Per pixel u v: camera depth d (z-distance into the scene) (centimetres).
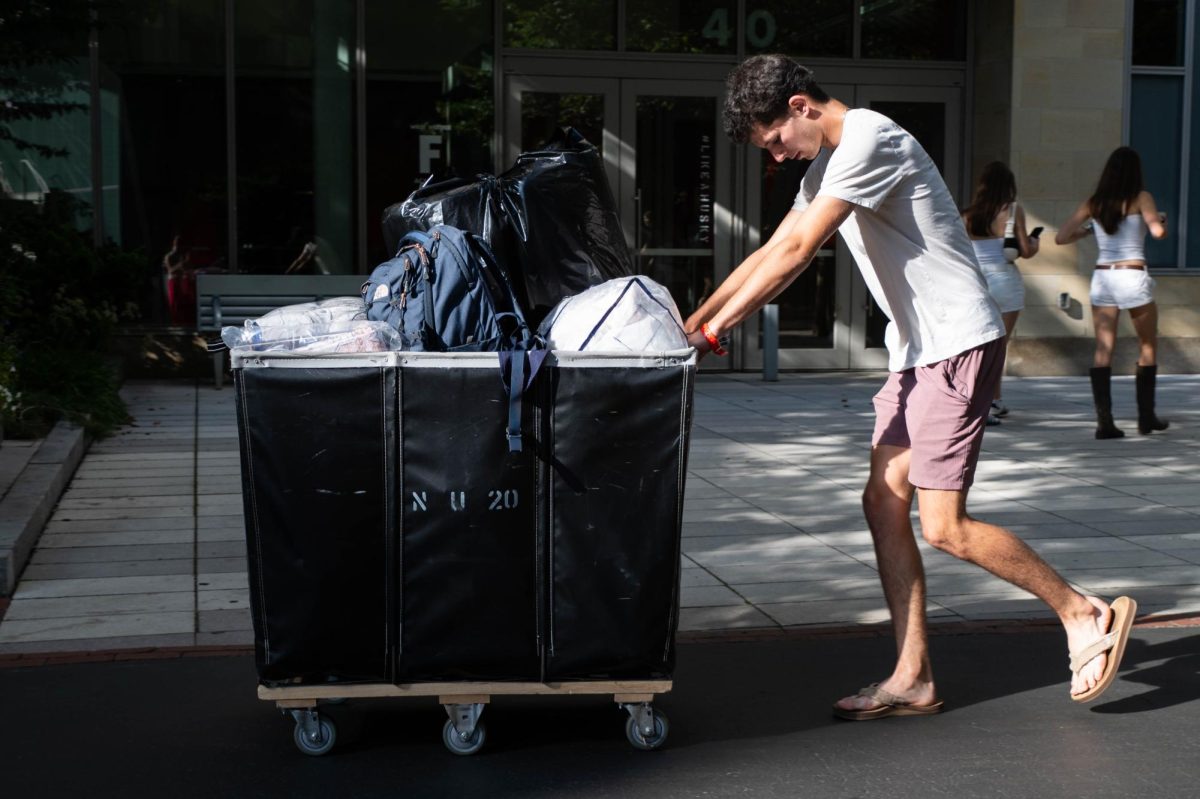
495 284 414
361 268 1307
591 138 1345
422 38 1304
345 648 395
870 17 1384
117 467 838
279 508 390
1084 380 1331
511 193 461
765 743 414
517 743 415
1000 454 906
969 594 579
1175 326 1383
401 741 416
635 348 398
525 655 398
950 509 421
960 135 1405
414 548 394
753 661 493
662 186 1362
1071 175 1338
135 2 1243
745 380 1332
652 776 388
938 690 463
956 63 1394
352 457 391
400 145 1310
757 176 1373
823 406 1141
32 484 712
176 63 1257
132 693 454
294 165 1289
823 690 462
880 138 402
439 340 404
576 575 397
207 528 681
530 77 1328
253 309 1266
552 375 392
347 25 1287
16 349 987
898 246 415
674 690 462
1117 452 912
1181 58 1370
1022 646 510
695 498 764
